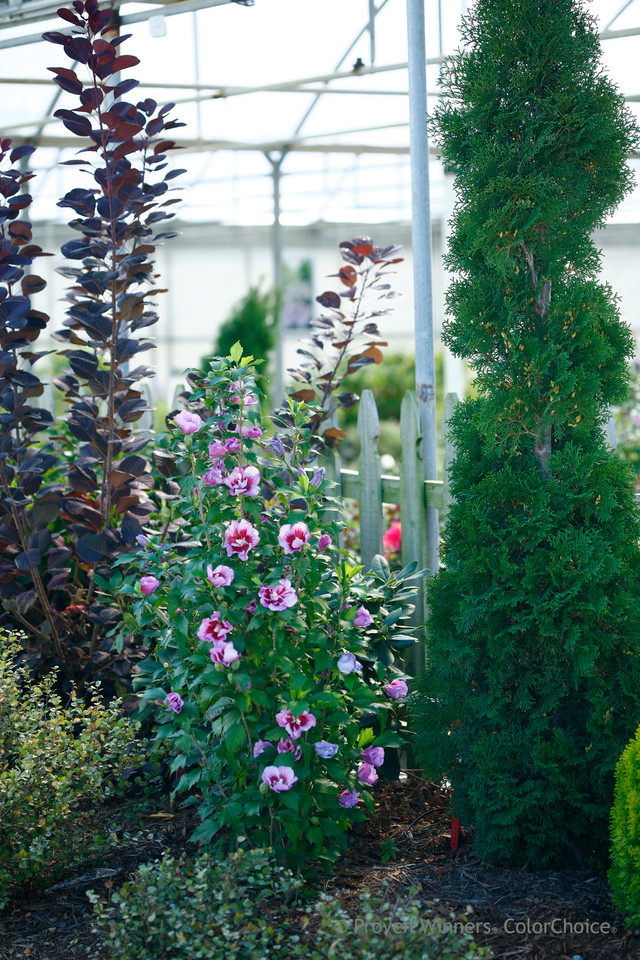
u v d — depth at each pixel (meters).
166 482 4.09
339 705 2.79
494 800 2.79
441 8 6.21
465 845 3.03
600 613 2.69
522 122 2.82
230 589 2.63
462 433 2.99
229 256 21.77
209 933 2.21
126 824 3.21
